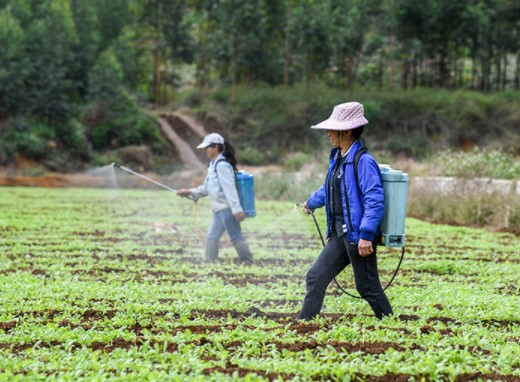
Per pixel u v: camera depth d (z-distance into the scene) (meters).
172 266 9.67
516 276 9.13
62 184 35.69
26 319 6.34
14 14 47.38
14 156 40.12
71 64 48.44
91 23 51.53
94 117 46.84
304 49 55.81
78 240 12.70
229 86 58.31
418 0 52.22
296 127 49.75
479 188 17.22
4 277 8.43
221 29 55.12
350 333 5.60
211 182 10.01
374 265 6.09
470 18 54.19
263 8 55.03
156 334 5.83
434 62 59.50
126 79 57.31
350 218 5.91
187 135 50.25
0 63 41.91
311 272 6.19
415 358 4.98
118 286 7.92
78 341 5.47
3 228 14.62
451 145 47.72
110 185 36.72
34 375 4.51
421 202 19.08
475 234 14.62
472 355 5.16
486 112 49.22
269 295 7.50
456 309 6.75
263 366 4.77
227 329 5.97
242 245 10.06
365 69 59.97
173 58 60.09
